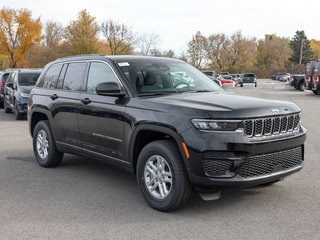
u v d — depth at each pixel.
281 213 5.11
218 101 5.18
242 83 52.97
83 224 4.82
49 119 7.26
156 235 4.49
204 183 4.75
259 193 5.89
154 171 5.27
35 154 7.80
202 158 4.70
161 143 5.11
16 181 6.69
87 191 6.11
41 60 71.75
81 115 6.44
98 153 6.22
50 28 89.12
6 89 17.73
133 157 5.56
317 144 9.86
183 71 6.48
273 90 39.84
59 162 7.56
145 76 5.94
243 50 106.12
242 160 4.72
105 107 5.92
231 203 5.48
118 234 4.53
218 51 103.69
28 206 5.47
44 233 4.58
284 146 5.07
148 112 5.26
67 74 7.09
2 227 4.75
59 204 5.54
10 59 61.72
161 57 6.79
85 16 58.81
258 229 4.62
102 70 6.27
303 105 21.38
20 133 11.91
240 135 4.72
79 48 58.72
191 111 4.86
